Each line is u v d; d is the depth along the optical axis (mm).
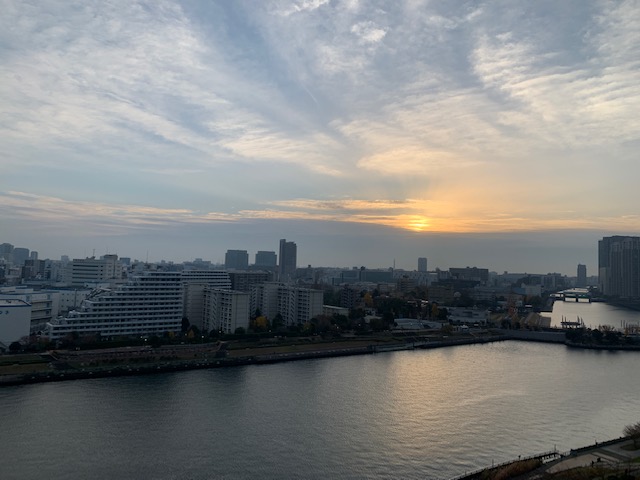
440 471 125500
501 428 156875
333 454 134875
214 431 150250
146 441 141125
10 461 126375
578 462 118562
